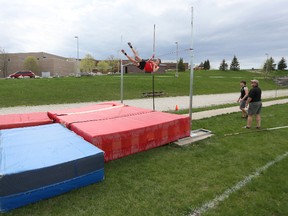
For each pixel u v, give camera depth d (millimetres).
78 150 4184
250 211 3377
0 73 73688
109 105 9227
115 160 5238
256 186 4094
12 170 3324
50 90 20766
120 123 5938
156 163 5094
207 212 3340
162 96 21578
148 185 4109
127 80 30188
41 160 3719
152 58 8250
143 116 6828
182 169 4793
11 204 3312
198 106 15734
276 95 25203
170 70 83562
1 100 16062
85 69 73250
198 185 4129
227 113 11469
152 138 5844
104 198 3676
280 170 4746
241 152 5789
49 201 3566
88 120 6285
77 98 18375
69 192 3824
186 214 3307
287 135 7391
